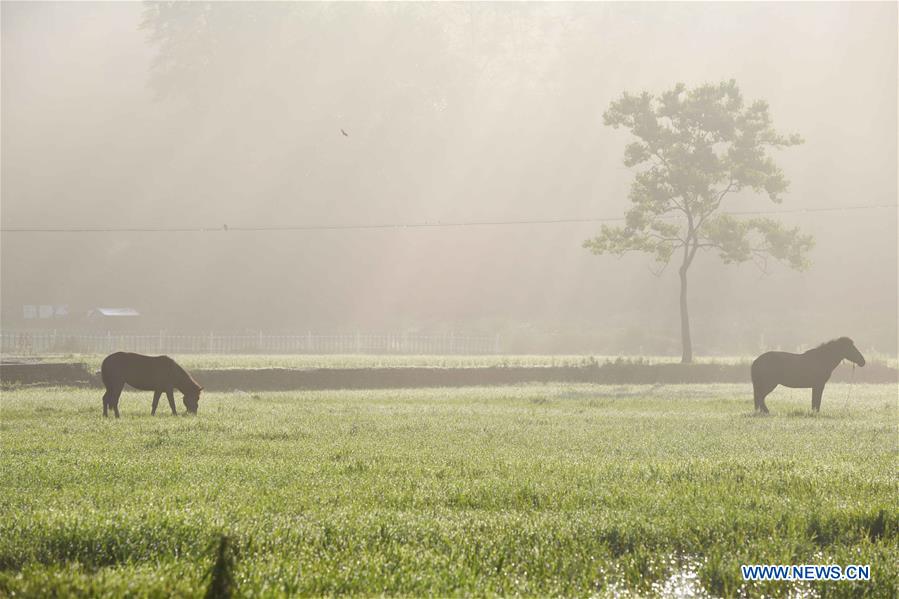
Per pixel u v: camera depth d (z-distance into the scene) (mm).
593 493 41188
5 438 65375
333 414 89312
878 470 50312
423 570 28469
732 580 29219
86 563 28781
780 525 35281
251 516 34906
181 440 63875
